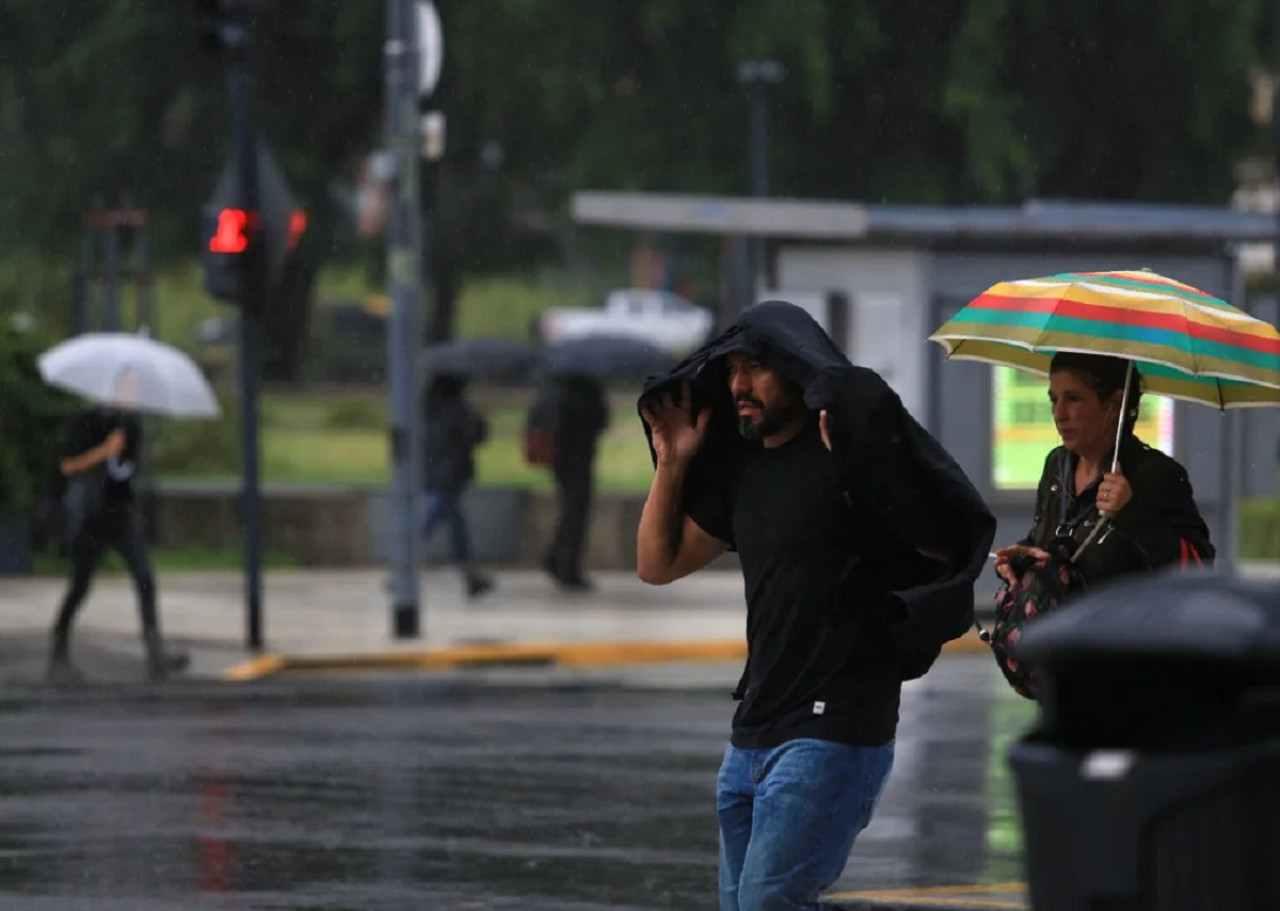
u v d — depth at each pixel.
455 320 173.25
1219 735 10.69
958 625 18.03
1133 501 19.44
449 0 126.06
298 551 76.75
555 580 70.75
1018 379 63.88
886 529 18.39
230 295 55.91
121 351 53.22
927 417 63.88
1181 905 10.55
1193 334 20.02
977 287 64.75
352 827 32.62
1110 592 11.02
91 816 33.38
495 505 77.88
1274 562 77.31
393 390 58.72
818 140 123.88
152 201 135.12
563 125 134.25
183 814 33.62
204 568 75.06
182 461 92.12
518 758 39.41
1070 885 10.83
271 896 27.88
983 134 115.25
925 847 31.75
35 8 133.25
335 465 101.44
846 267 66.19
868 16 118.44
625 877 29.16
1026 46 120.75
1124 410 19.94
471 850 30.97
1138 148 123.69
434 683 51.62
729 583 73.50
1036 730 11.16
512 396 143.00
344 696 48.66
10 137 140.50
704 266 145.88
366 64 131.38
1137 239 65.25
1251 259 159.88
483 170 150.62
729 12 121.69
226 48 55.69
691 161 124.50
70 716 44.84
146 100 133.50
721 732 42.84
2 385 70.81
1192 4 119.44
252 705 46.91
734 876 19.08
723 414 19.16
